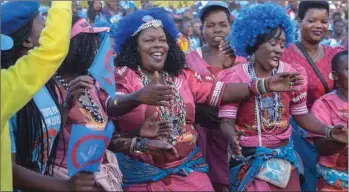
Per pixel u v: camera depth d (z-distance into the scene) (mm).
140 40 6125
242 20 6527
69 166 4422
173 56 6281
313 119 6680
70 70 5797
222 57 7680
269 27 6371
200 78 6402
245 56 6719
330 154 6965
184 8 16438
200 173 6145
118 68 6160
